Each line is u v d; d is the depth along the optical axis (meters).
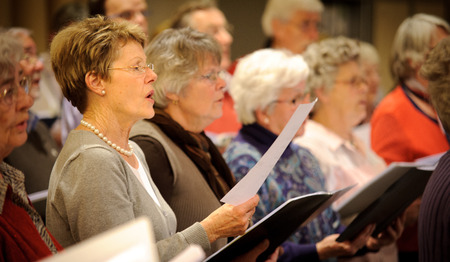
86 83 2.81
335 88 4.92
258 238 3.09
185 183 3.36
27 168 4.46
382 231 4.30
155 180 3.30
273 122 4.12
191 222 3.34
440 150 5.16
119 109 2.85
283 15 7.02
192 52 3.54
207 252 2.94
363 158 5.05
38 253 2.36
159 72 3.54
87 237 2.59
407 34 5.32
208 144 3.76
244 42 9.77
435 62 2.95
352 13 10.01
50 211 2.74
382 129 5.34
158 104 3.58
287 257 3.92
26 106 2.51
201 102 3.57
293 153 4.27
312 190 4.18
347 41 5.04
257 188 2.81
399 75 5.37
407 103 5.27
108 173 2.66
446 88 2.89
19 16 9.25
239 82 4.18
